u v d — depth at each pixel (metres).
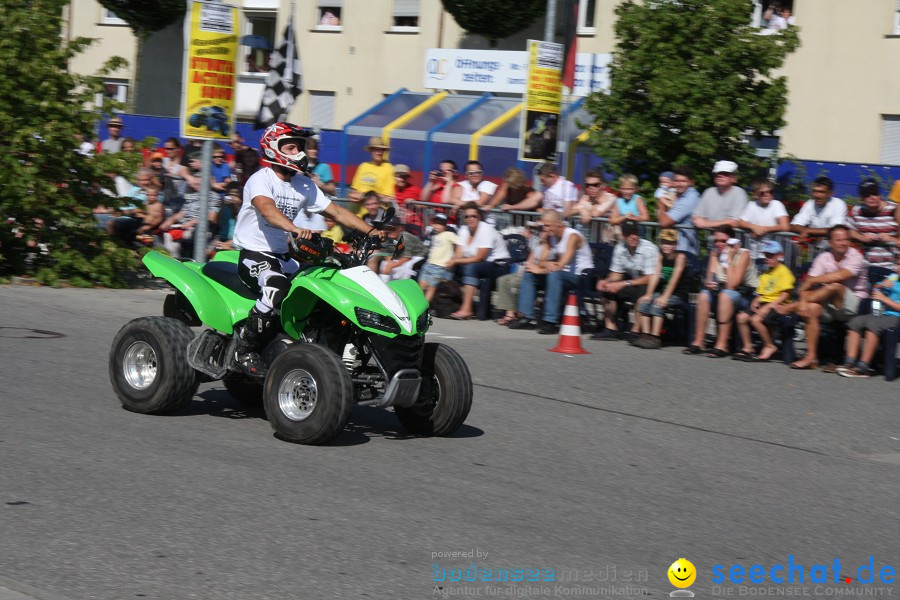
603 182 22.83
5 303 20.59
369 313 11.54
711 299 19.86
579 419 14.52
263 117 31.20
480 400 15.23
